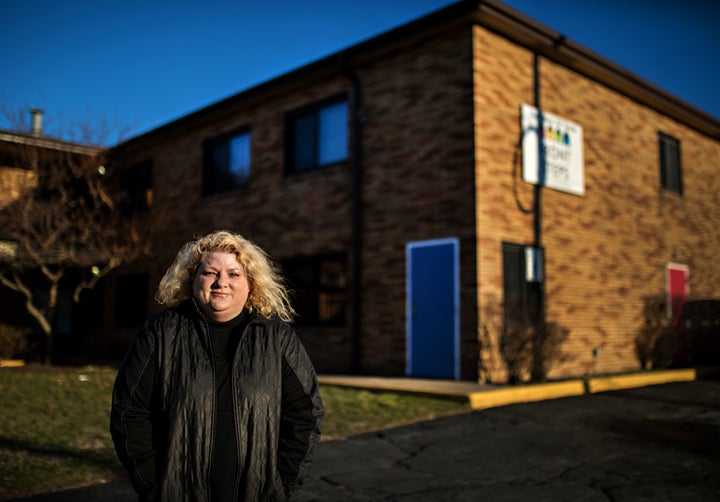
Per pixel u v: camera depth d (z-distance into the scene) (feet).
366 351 38.27
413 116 37.04
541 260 37.55
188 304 7.90
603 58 41.45
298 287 43.68
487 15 33.86
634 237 45.60
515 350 32.83
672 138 51.65
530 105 37.81
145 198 58.65
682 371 40.09
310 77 42.63
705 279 53.52
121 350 59.11
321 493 15.26
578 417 25.08
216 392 7.32
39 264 45.65
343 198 40.70
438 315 34.78
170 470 7.06
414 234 36.35
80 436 20.74
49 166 48.21
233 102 48.44
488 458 18.65
